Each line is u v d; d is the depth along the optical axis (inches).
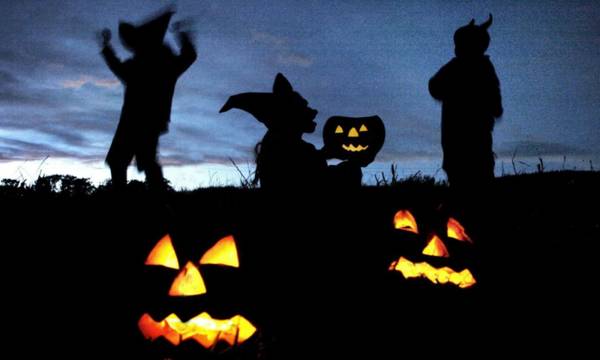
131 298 132.6
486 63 245.4
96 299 139.3
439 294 157.6
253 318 125.1
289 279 149.8
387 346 120.9
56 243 176.1
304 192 156.9
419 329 131.4
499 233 221.9
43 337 120.6
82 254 166.2
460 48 246.2
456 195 240.7
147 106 255.4
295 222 155.4
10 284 147.6
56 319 129.5
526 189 299.6
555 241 214.8
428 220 191.3
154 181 258.7
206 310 119.3
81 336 121.9
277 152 158.1
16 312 132.4
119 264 152.3
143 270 129.3
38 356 111.7
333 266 157.4
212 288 122.6
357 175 175.9
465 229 195.0
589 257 194.4
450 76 244.8
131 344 119.3
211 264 128.6
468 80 241.0
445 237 182.2
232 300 122.4
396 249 176.9
